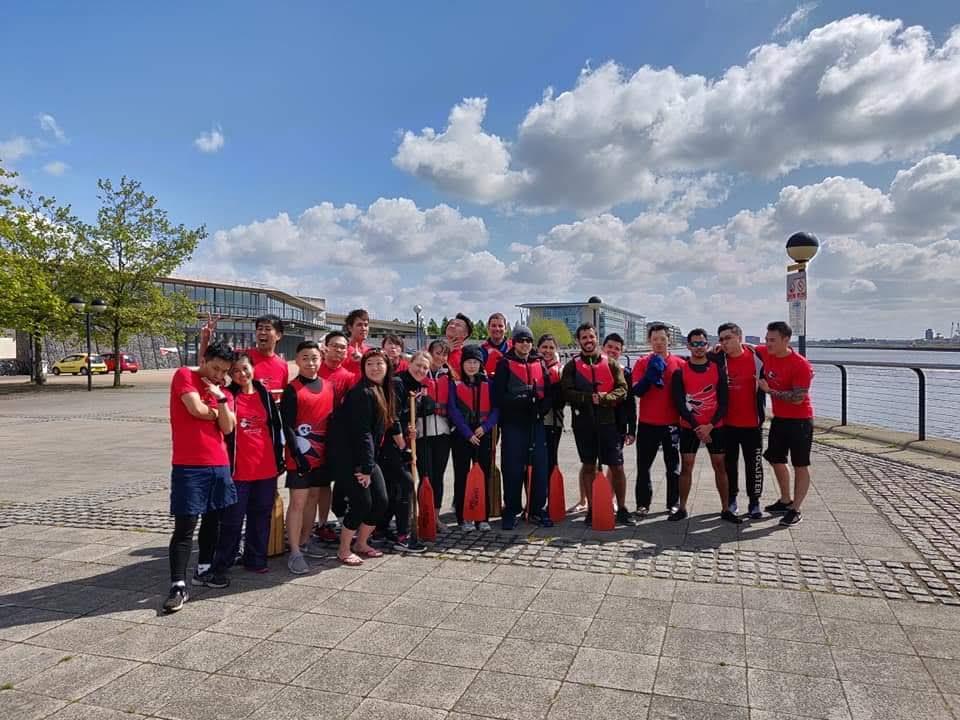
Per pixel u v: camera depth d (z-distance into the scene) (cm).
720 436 630
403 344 620
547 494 641
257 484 501
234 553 484
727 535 584
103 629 399
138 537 606
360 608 427
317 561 531
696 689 319
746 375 623
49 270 2945
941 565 494
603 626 393
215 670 345
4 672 345
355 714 301
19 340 4400
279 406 522
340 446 516
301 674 340
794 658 350
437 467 620
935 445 965
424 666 346
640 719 294
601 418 638
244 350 555
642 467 658
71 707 310
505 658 354
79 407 2055
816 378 1650
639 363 676
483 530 611
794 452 614
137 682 333
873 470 854
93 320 2970
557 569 500
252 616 417
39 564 526
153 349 5147
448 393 621
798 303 1117
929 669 337
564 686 324
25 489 834
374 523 538
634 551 541
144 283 3069
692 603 427
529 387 620
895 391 1169
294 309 7706
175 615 420
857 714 296
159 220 3050
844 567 493
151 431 1476
